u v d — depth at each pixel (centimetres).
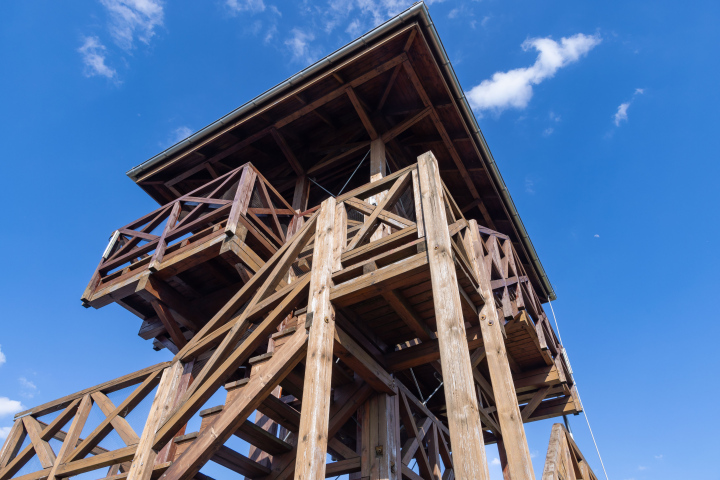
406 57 723
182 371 488
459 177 924
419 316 423
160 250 637
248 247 606
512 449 341
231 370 421
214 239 591
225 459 407
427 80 767
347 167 920
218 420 374
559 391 787
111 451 466
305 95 808
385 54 737
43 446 548
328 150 897
